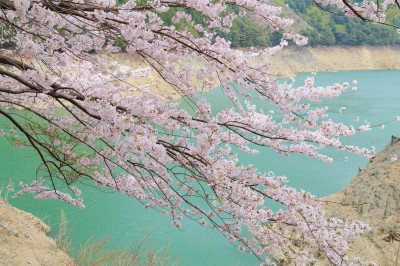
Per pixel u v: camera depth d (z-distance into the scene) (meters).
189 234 13.20
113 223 13.25
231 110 4.90
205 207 13.68
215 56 4.26
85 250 9.77
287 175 19.70
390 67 99.06
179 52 4.30
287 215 4.48
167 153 4.39
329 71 87.06
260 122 4.68
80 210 14.07
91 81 5.30
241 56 4.16
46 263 8.72
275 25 4.21
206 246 12.52
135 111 3.82
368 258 11.77
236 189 4.18
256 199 4.22
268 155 22.67
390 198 14.17
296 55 83.31
